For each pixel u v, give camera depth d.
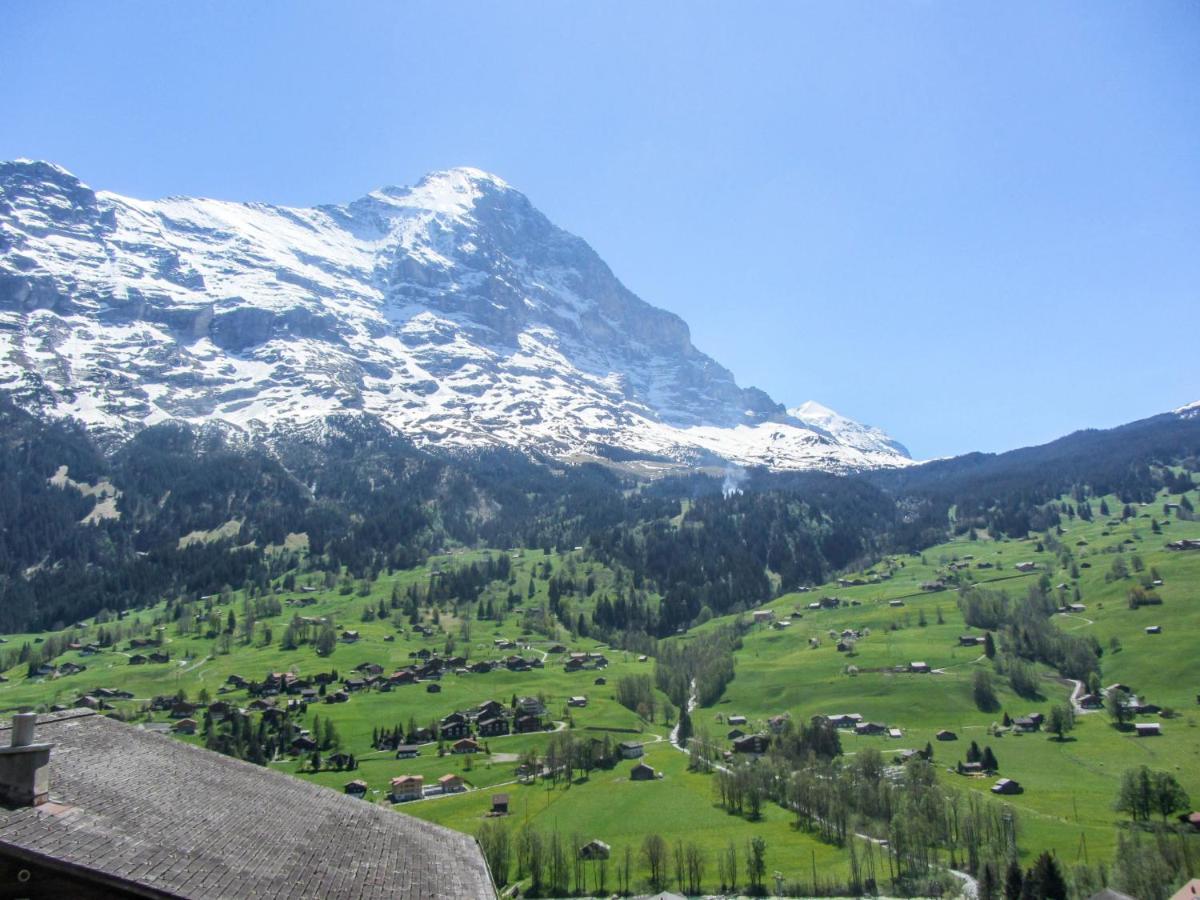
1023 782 165.12
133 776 31.14
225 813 31.36
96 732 34.88
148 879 23.12
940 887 113.75
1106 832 133.88
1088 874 108.94
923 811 135.00
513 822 145.00
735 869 123.75
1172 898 95.88
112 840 24.59
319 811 37.56
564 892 118.75
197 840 27.27
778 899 114.50
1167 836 123.31
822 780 147.62
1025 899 104.19
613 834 139.50
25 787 24.72
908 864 121.69
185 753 37.97
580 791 163.12
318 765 182.50
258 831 30.80
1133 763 174.50
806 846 132.75
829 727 194.25
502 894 118.44
